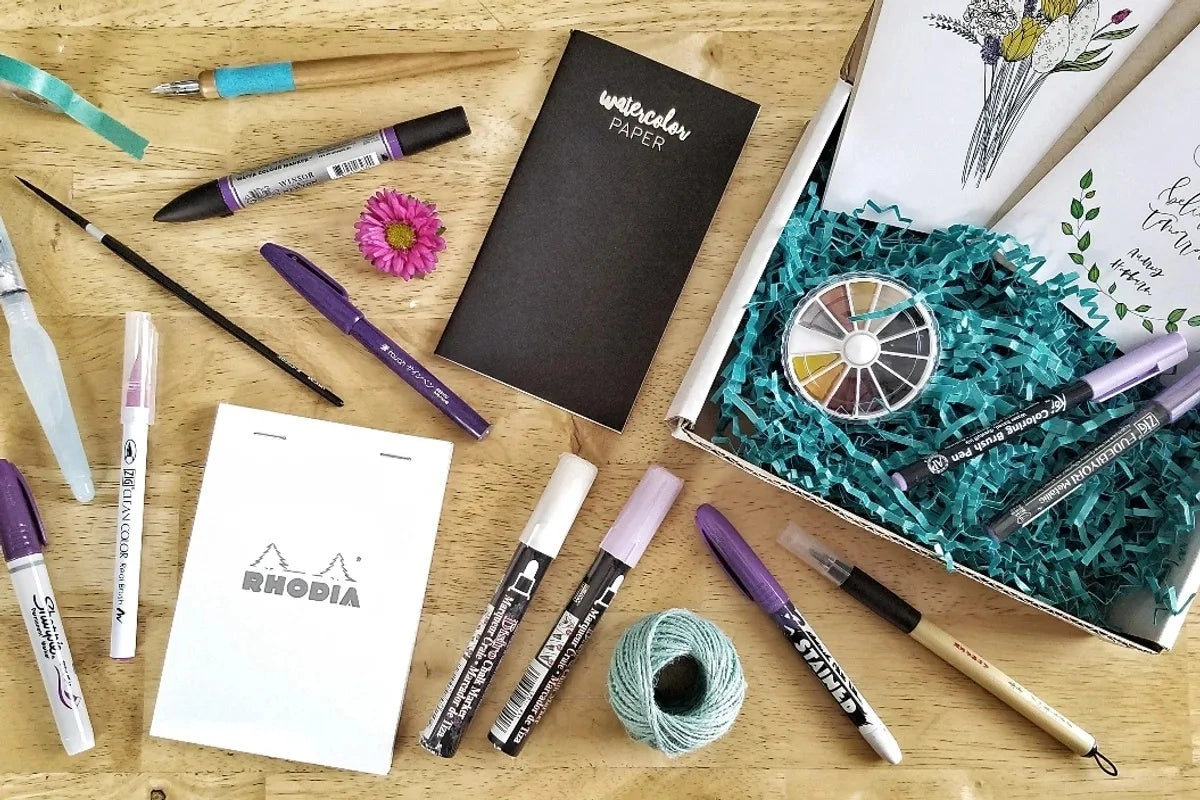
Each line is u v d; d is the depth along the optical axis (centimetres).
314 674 49
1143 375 47
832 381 47
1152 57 42
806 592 51
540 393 50
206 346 51
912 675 51
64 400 50
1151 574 47
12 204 51
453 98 51
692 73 51
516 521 51
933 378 47
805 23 51
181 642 49
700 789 50
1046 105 44
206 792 50
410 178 51
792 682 51
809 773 51
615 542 48
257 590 50
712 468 51
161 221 50
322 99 51
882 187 48
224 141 51
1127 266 46
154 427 51
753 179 51
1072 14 41
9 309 49
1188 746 51
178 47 51
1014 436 47
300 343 51
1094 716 51
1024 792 51
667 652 45
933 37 43
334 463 50
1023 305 48
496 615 48
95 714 50
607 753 50
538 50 51
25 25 51
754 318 47
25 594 49
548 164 51
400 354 50
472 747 50
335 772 50
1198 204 44
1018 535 49
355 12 51
